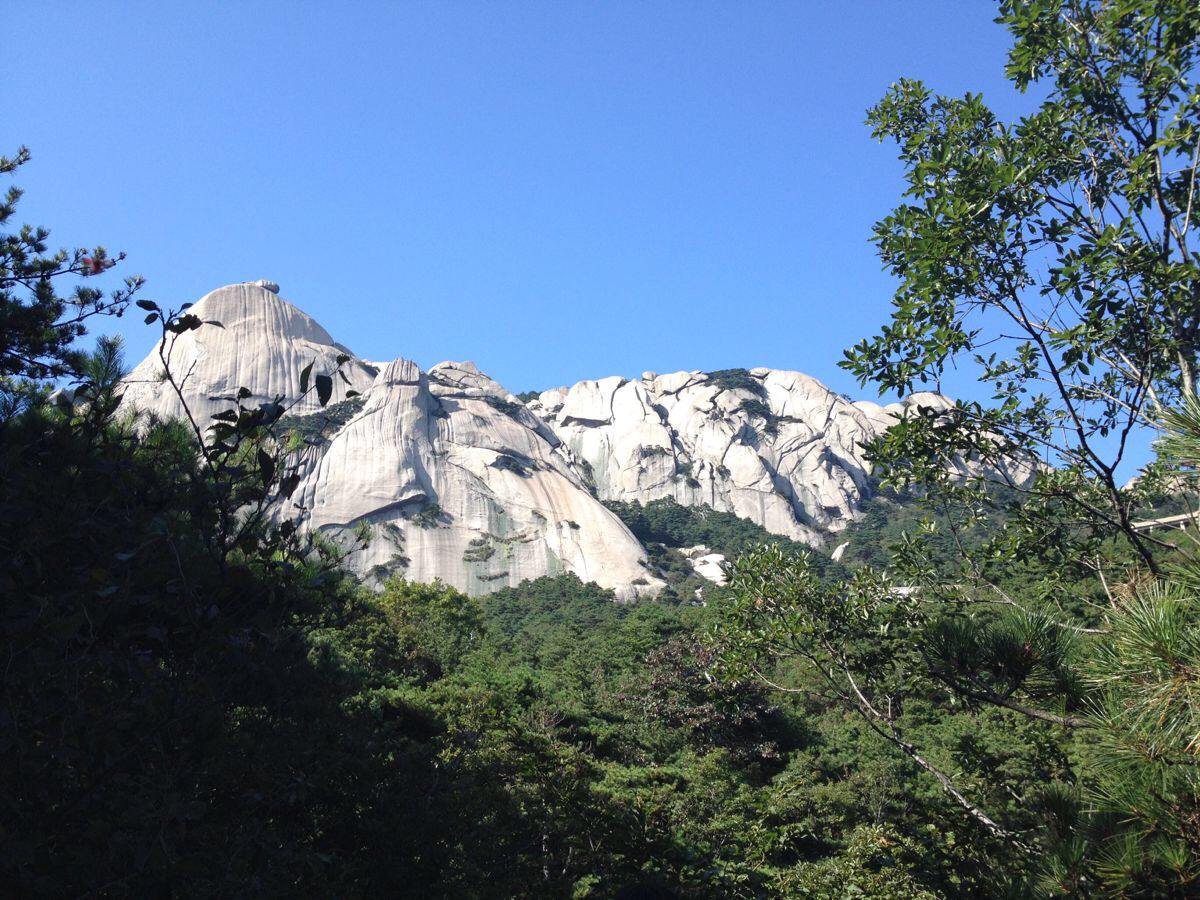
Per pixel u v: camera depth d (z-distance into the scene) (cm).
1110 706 624
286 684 1016
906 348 977
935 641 831
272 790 827
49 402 946
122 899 599
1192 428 577
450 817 1094
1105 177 985
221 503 739
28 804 600
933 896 1040
